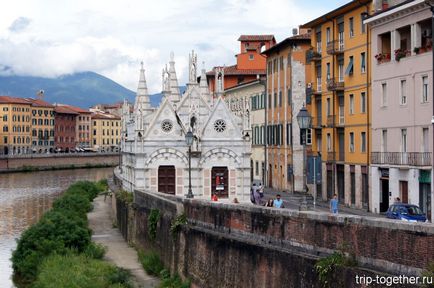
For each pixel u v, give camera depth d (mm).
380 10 64500
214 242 33938
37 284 43562
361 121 68938
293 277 25859
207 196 68562
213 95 92438
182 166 68688
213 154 68625
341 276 22656
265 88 105938
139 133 68000
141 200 55844
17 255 53000
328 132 77875
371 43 66188
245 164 68875
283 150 95250
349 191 71938
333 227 24234
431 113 55156
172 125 68688
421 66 56656
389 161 61625
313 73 82688
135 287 41844
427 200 55969
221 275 32906
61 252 52281
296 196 85125
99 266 47188
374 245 21953
